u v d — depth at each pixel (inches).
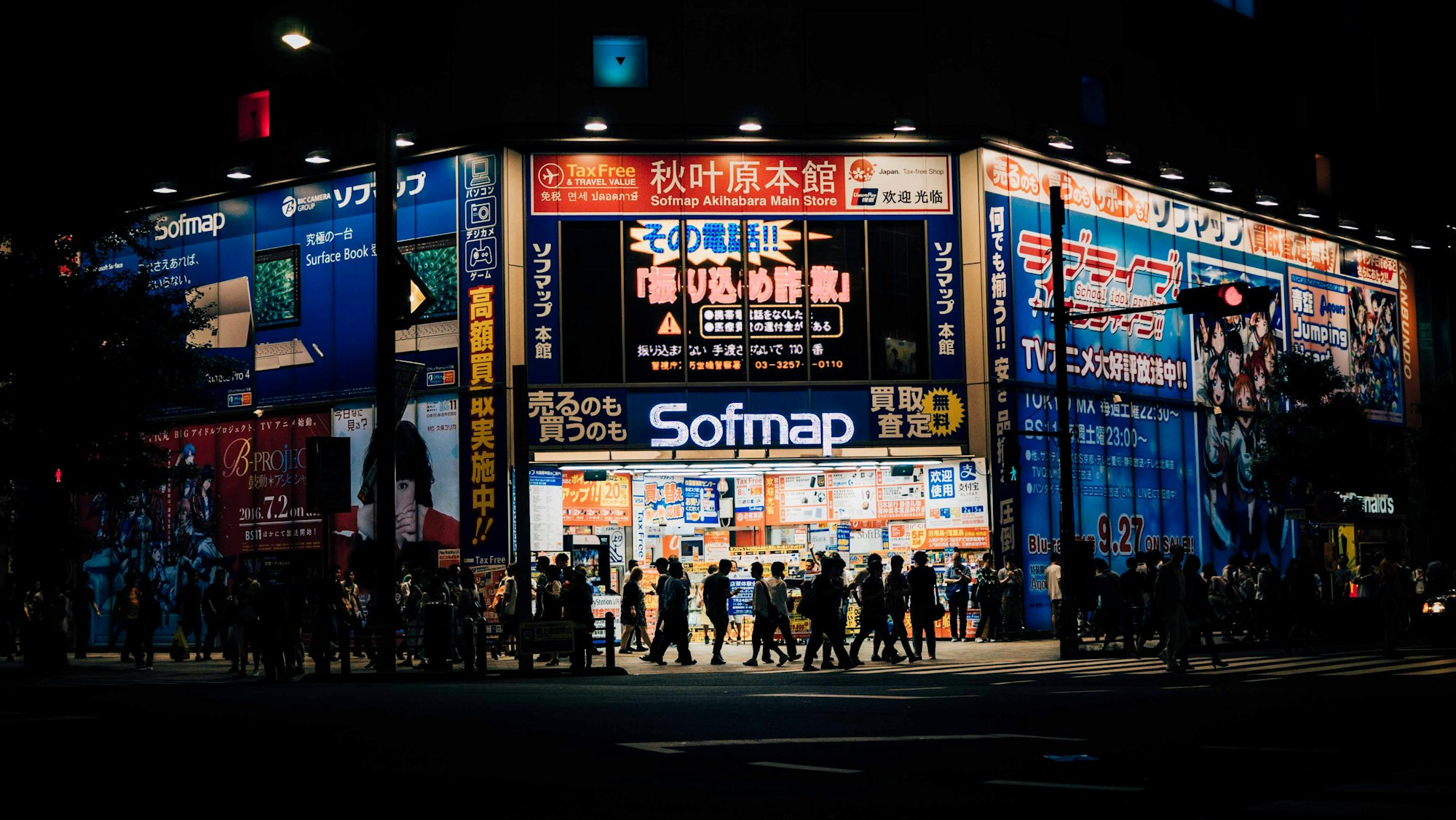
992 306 1147.3
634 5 1139.3
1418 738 372.8
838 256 1147.3
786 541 1167.6
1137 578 919.0
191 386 979.9
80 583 1138.7
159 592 1256.2
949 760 327.9
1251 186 1445.6
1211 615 724.7
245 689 623.8
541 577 967.6
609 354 1120.8
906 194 1156.5
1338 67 1600.6
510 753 340.2
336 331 1191.6
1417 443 1534.2
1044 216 1201.4
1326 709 458.0
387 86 1168.8
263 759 330.3
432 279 1136.8
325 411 1192.2
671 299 1130.7
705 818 247.8
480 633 762.8
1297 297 1480.1
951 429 1139.3
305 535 1190.3
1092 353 1230.9
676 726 405.4
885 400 1137.4
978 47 1173.7
